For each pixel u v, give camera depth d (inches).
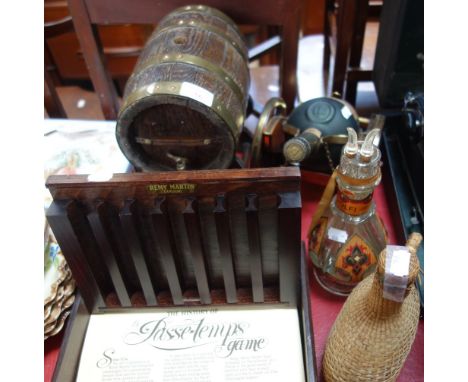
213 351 23.4
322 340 26.1
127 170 31.7
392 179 32.5
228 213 21.1
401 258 17.0
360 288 20.4
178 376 22.7
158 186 20.2
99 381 22.7
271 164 32.2
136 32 48.3
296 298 24.6
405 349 19.2
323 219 26.0
